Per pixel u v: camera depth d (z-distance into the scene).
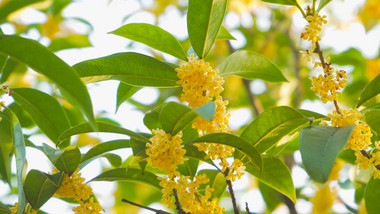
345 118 1.15
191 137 1.23
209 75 1.14
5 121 1.24
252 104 1.60
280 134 1.18
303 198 1.54
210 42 1.21
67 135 1.17
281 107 1.16
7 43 1.10
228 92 1.91
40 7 1.75
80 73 1.21
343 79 1.16
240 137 1.16
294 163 1.53
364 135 1.15
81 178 1.17
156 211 1.17
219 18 1.19
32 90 1.27
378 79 1.19
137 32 1.23
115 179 1.24
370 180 1.24
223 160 1.16
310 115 1.17
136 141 1.19
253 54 1.24
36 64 1.10
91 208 1.17
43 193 1.16
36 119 1.29
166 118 1.12
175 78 1.22
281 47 2.04
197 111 1.07
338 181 1.52
